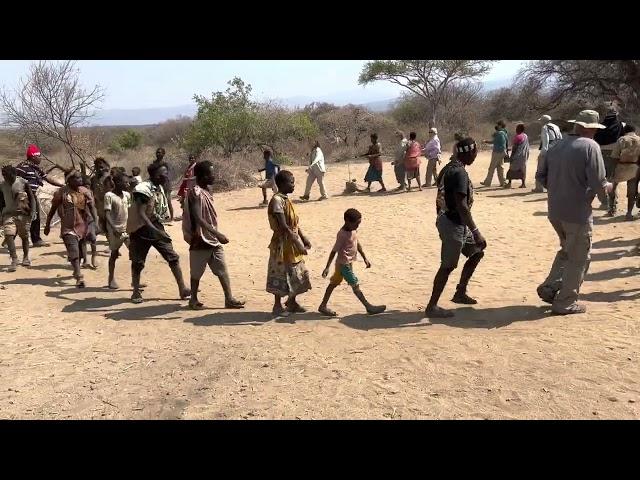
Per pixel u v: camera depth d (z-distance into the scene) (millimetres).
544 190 14789
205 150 25297
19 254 10867
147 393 4840
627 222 10789
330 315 6820
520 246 10016
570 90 35656
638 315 6031
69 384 5070
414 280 8453
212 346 5898
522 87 38312
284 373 5109
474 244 6688
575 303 6297
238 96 26906
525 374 4781
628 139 10062
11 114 17953
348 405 4441
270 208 6598
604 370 4754
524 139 15430
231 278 9094
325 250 10711
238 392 4777
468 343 5539
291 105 31281
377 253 10281
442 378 4809
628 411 4117
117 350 5895
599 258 8688
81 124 18547
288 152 28234
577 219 6016
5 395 4859
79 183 8516
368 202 15477
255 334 6227
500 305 6883
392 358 5293
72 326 6719
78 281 8516
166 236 7707
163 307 7465
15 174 9469
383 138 36281
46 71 17828
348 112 38000
